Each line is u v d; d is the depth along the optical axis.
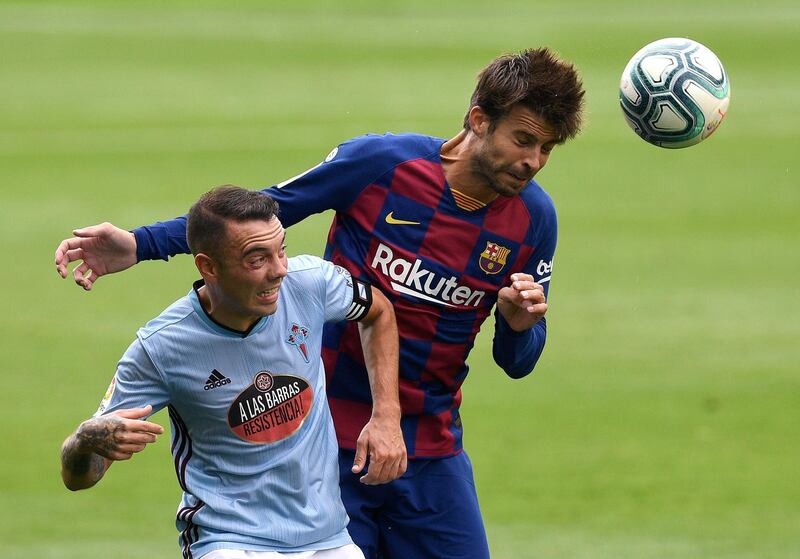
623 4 159.38
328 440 16.30
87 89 103.50
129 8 161.25
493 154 16.66
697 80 17.94
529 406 35.03
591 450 31.52
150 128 86.38
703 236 55.34
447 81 105.94
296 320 15.95
